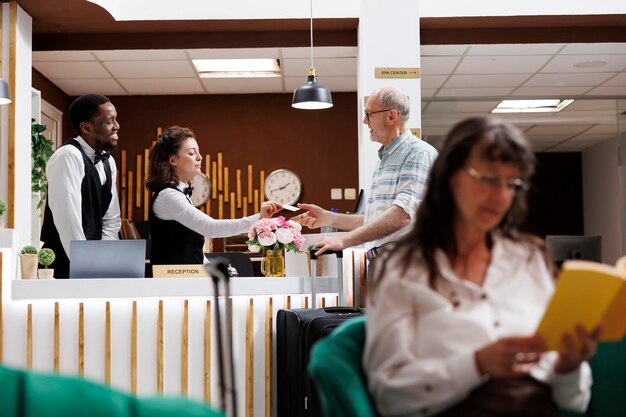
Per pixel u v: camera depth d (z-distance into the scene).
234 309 4.74
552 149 14.82
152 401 1.33
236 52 8.38
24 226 7.03
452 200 1.75
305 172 10.47
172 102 10.50
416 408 1.62
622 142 11.34
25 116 7.22
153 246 4.87
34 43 8.06
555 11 7.61
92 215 5.03
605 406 2.24
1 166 6.86
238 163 10.45
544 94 10.25
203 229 4.79
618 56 8.48
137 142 10.41
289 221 4.91
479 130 1.72
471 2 7.63
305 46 8.06
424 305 1.70
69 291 4.52
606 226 13.81
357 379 1.72
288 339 4.30
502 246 1.83
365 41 7.44
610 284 1.49
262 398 4.77
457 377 1.58
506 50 8.17
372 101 4.45
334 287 4.84
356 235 4.16
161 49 8.16
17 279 4.59
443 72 9.03
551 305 1.54
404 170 4.32
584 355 1.58
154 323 4.63
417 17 7.47
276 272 4.93
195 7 7.69
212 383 4.65
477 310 1.71
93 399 1.28
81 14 7.47
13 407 1.25
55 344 4.52
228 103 10.51
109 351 4.57
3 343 4.46
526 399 1.66
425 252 1.75
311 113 10.53
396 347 1.67
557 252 6.97
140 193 10.34
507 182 1.68
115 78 9.55
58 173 4.86
